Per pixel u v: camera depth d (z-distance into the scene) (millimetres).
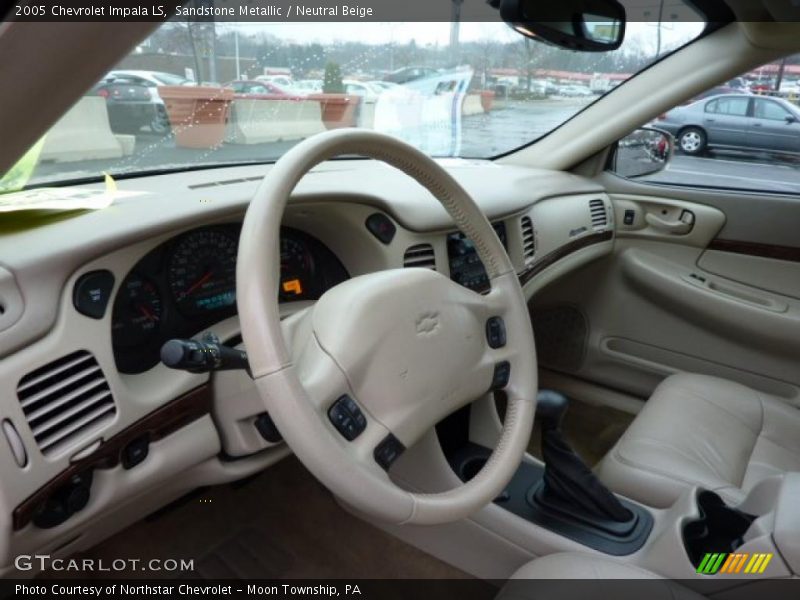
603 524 1133
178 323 1042
